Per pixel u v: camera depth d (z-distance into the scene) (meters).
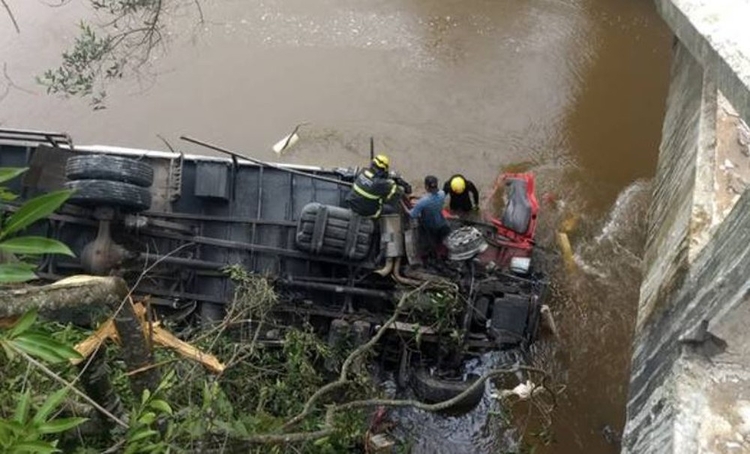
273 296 6.43
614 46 12.58
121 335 3.42
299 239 7.92
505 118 11.66
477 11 12.94
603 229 10.29
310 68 12.13
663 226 6.59
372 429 7.80
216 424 3.82
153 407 3.53
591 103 11.85
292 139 11.12
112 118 11.38
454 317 8.24
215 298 8.06
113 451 3.37
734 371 4.70
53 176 7.93
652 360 5.48
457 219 9.08
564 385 8.65
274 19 12.68
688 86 7.27
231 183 8.47
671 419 4.56
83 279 3.09
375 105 11.72
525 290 8.60
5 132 8.25
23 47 12.04
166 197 8.35
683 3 5.37
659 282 6.05
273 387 5.90
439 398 8.09
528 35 12.66
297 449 5.13
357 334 7.75
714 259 4.95
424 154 11.18
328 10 12.84
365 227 7.96
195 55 12.16
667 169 7.16
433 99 11.82
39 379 3.71
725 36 4.91
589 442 8.30
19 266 2.39
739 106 4.57
